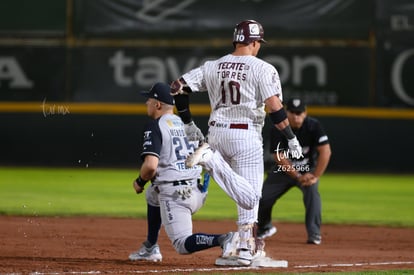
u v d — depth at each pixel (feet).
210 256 81.82
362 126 218.18
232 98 70.90
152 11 225.76
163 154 71.67
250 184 70.74
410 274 69.31
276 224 118.11
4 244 87.66
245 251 71.67
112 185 174.19
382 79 219.82
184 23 225.15
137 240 95.35
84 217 119.55
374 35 219.82
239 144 70.69
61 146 223.51
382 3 219.41
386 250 91.66
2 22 228.02
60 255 80.23
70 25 227.20
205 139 74.33
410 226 117.60
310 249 91.61
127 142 222.28
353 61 220.64
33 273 67.15
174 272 68.39
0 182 176.35
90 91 226.99
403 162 217.56
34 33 227.40
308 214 97.09
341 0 220.43
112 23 226.38
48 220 114.52
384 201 153.38
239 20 223.51
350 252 88.94
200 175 73.41
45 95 227.61
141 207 134.62
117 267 71.97
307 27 221.87
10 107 226.17
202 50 224.94
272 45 222.89
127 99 226.79
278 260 75.25
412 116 217.56
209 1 223.92
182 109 73.61
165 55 225.97
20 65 227.81
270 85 70.18
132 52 226.58
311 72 222.07
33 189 162.50
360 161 217.97
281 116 70.38
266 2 222.28
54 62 227.20
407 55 219.00
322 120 219.20
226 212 131.44
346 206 144.25
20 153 224.74
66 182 179.32
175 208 71.67
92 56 227.20
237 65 70.95
